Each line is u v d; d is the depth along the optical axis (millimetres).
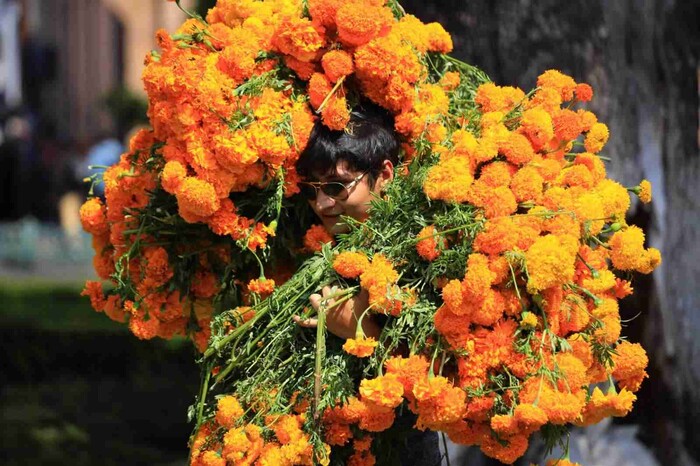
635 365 4117
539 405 3717
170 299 4637
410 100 4387
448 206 4086
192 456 4211
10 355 14695
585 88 4574
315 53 4344
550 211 3998
